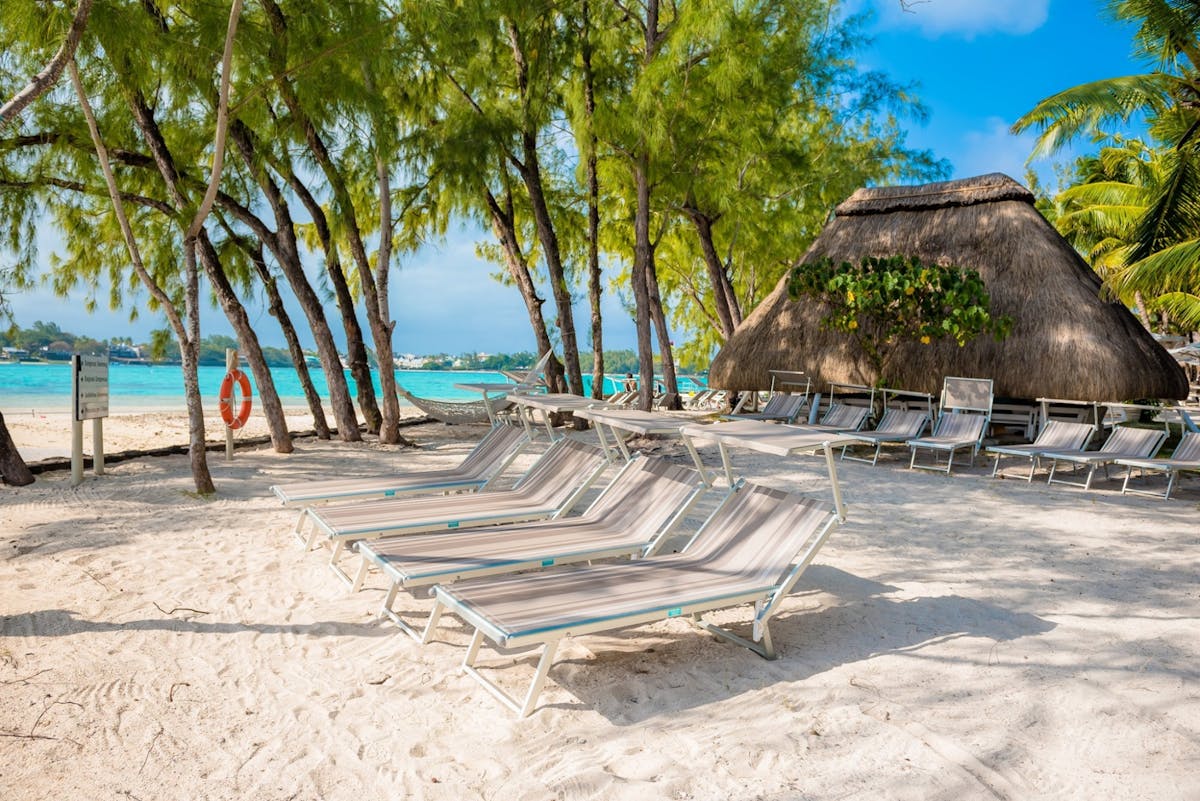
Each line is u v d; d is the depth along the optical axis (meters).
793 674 3.56
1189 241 10.45
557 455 6.03
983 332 11.29
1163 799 2.55
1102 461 8.22
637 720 3.14
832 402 12.83
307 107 8.91
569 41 13.78
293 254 11.77
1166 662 3.65
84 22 5.10
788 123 18.84
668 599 3.48
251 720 3.15
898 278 10.48
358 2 8.77
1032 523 6.71
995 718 3.10
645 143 13.03
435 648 3.90
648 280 20.19
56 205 10.99
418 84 12.38
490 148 12.41
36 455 10.96
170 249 11.73
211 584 4.90
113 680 3.51
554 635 3.10
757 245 19.62
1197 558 5.58
